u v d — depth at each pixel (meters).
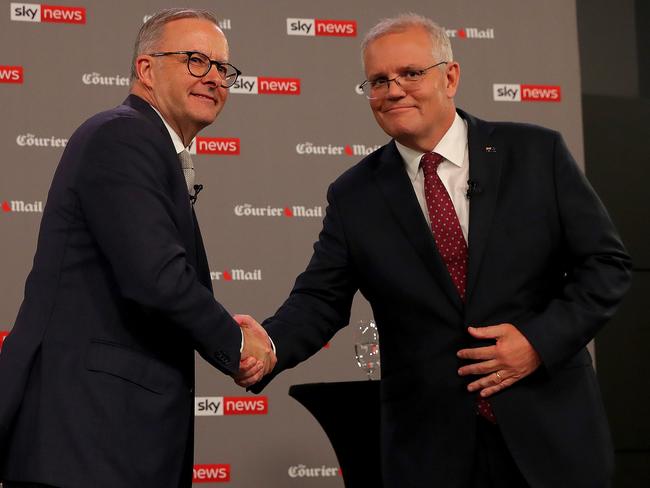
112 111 2.86
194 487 5.73
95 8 5.87
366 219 3.15
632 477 6.38
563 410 2.86
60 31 5.81
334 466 5.87
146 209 2.63
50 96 5.76
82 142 2.75
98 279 2.67
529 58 6.36
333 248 3.26
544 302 3.00
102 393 2.55
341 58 6.16
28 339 2.62
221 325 2.76
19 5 5.77
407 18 3.14
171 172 2.82
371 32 3.15
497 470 2.89
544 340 2.81
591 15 6.67
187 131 3.14
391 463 3.02
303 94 6.09
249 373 3.07
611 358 6.43
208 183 5.93
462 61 6.28
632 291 6.50
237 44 6.03
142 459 2.57
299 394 4.16
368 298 3.20
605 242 2.94
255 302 5.92
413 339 3.03
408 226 3.05
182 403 2.74
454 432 2.90
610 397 6.39
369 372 4.68
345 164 6.11
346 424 4.13
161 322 2.74
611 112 6.63
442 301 2.96
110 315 2.65
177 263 2.64
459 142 3.13
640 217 6.57
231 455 5.77
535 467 2.79
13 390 2.57
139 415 2.60
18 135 5.70
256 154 6.00
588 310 2.85
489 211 2.97
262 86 6.04
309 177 6.06
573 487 2.80
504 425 2.82
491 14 6.33
